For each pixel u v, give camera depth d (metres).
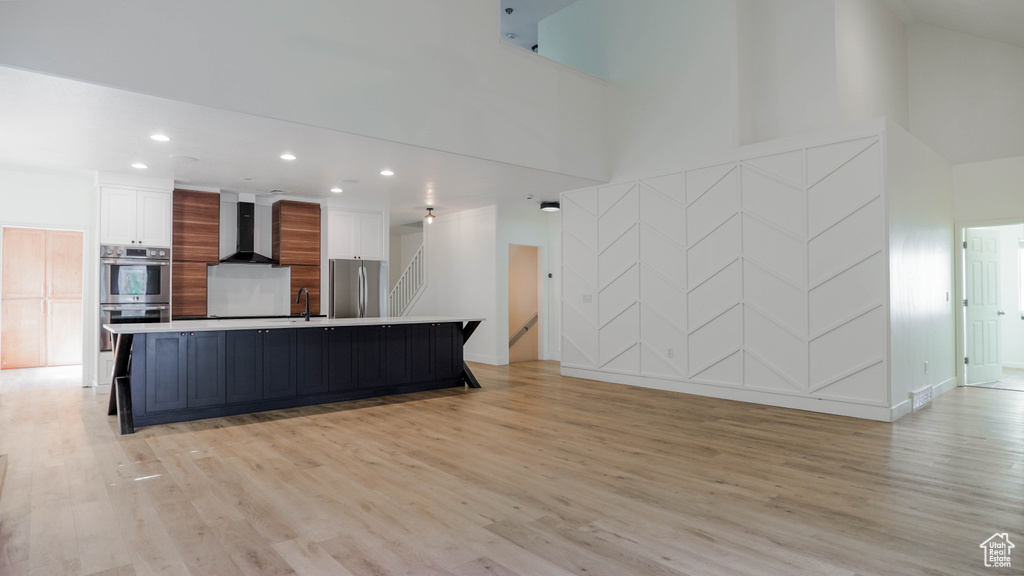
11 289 9.17
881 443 4.29
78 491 3.25
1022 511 2.95
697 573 2.29
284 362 5.57
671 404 5.82
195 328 4.96
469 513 2.93
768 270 5.76
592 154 7.11
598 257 7.45
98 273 6.34
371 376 6.19
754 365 5.89
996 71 6.87
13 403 5.85
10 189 6.59
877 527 2.74
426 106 5.36
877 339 5.04
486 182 7.16
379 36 5.03
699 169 6.36
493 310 9.06
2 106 4.09
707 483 3.39
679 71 6.60
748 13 6.34
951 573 2.28
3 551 2.48
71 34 3.54
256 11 4.31
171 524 2.78
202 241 7.16
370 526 2.76
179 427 4.79
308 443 4.29
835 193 5.29
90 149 5.34
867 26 6.47
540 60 6.50
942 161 6.69
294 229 7.95
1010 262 8.75
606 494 3.21
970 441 4.36
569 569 2.33
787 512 2.94
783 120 6.15
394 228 11.97
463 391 6.61
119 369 5.21
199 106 4.09
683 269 6.50
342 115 4.77
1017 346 8.67
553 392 6.55
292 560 2.41
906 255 5.41
